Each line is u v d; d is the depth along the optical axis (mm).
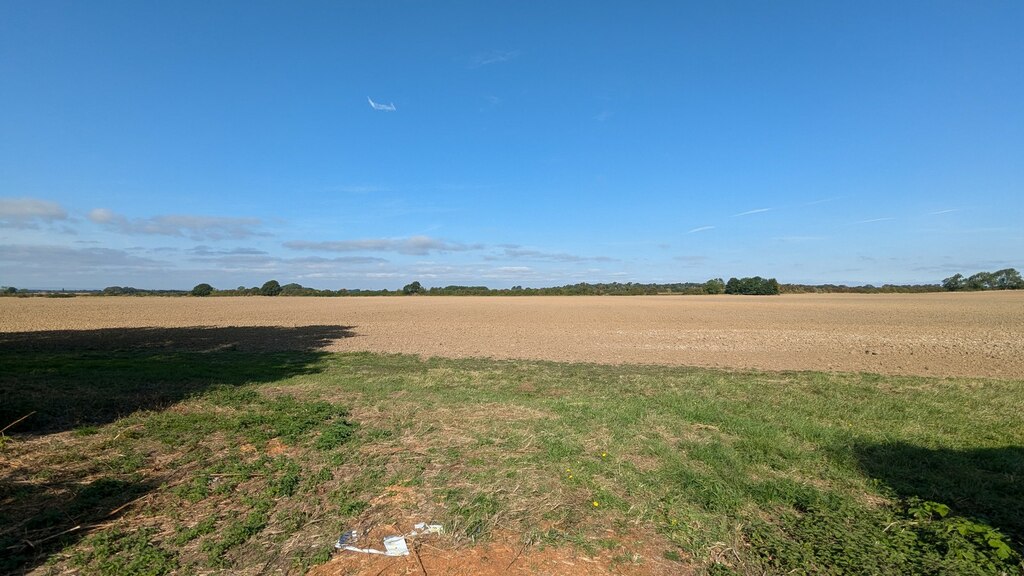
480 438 6680
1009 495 5016
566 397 9625
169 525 4227
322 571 3580
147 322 33438
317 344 21172
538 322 35375
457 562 3693
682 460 5914
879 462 5973
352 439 6668
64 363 13727
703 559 3795
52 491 4867
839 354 18812
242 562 3670
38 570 3535
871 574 3490
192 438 6637
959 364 16156
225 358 15750
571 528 4215
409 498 4766
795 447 6492
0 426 6996
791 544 3926
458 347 20516
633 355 18297
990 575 3486
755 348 20625
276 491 4883
